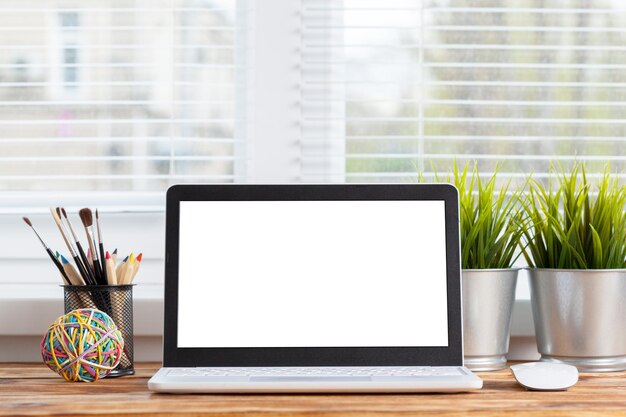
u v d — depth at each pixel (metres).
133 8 1.46
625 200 1.26
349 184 1.16
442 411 0.91
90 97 1.46
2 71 1.46
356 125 1.46
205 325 1.12
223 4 1.46
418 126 1.46
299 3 1.46
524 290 1.46
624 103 1.46
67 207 1.47
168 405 0.94
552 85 1.46
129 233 1.46
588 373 1.17
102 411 0.90
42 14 1.46
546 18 1.46
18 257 1.45
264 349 1.12
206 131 1.47
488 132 1.46
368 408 0.92
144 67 1.46
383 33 1.46
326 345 1.12
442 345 1.12
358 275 1.14
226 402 0.96
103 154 1.47
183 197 1.16
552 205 1.25
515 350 1.37
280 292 1.13
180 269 1.14
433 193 1.16
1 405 0.94
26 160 1.46
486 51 1.46
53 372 1.22
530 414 0.91
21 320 1.33
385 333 1.12
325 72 1.46
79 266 1.20
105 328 1.11
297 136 1.46
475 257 1.22
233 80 1.46
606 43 1.46
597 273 1.17
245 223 1.15
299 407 0.92
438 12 1.46
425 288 1.13
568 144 1.46
